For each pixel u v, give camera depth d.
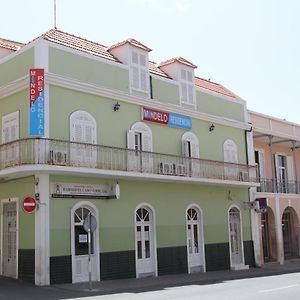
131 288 16.31
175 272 21.80
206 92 25.11
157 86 22.27
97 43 22.31
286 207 29.88
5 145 17.91
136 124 20.97
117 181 19.75
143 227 20.88
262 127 28.72
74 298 13.59
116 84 20.36
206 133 24.78
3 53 20.66
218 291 14.78
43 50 17.88
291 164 32.69
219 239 24.48
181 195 22.78
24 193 17.95
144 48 21.75
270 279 19.25
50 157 16.89
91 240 18.52
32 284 16.77
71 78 18.44
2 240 18.94
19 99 18.44
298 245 30.95
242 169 25.48
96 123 19.30
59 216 17.48
